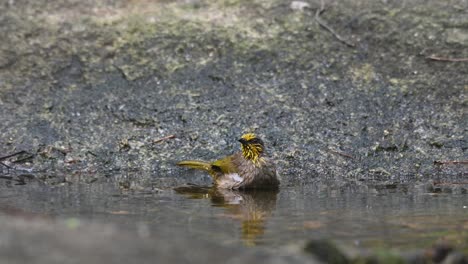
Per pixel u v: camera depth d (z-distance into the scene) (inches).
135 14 695.7
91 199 465.7
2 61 647.8
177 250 294.5
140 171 553.3
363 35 658.8
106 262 270.2
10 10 701.3
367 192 486.9
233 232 377.1
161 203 457.7
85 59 649.0
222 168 523.5
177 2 710.5
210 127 583.5
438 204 446.9
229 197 482.0
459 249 343.3
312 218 410.9
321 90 609.9
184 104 603.2
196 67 636.7
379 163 546.6
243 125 583.2
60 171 553.6
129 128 585.9
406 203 450.6
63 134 582.2
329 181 527.2
